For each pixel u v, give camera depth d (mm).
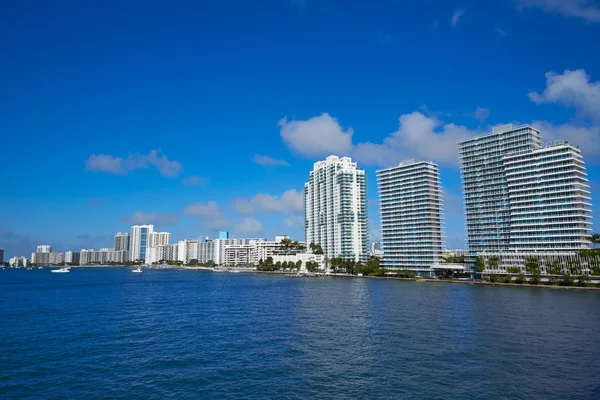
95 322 109125
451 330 95750
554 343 82625
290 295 183375
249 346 81938
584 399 54656
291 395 56344
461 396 55781
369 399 54938
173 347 81312
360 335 91312
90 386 59562
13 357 73812
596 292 192625
